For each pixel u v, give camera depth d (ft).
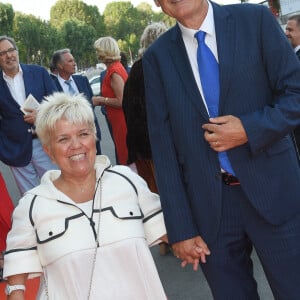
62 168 7.46
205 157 7.26
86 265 7.16
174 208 7.52
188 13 6.95
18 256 7.29
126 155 17.98
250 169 7.14
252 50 6.93
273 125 6.68
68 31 265.34
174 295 12.28
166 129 7.59
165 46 7.54
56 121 7.32
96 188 7.48
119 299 7.18
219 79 7.00
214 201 7.34
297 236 7.38
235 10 7.21
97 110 68.85
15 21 213.05
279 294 7.72
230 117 6.85
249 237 7.66
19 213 7.39
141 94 11.30
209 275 8.02
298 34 16.83
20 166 17.10
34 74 17.19
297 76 6.82
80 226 7.23
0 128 17.28
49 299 7.23
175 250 7.79
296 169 7.42
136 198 7.64
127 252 7.27
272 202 7.19
